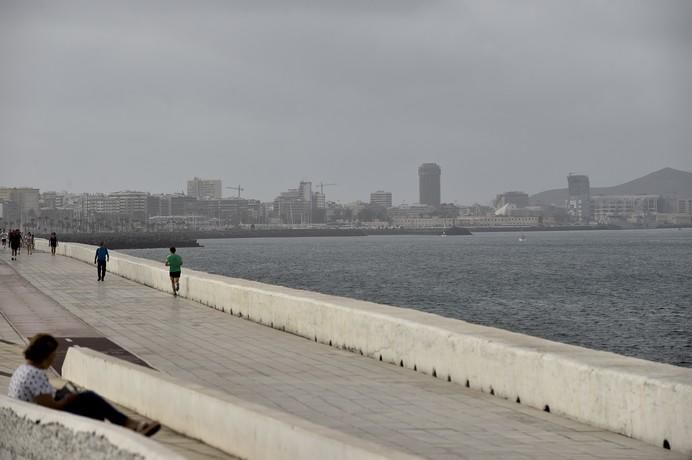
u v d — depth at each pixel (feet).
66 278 171.83
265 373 65.05
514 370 53.72
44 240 314.76
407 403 53.47
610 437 44.47
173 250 133.28
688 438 40.65
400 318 68.23
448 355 60.95
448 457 40.34
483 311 265.34
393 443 43.27
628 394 44.45
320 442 33.94
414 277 436.35
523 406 52.49
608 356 49.93
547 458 40.16
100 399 36.17
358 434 45.32
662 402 42.27
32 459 35.24
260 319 98.02
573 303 290.56
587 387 47.39
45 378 37.78
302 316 86.28
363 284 389.19
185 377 63.72
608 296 317.83
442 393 56.65
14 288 148.77
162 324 98.22
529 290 347.36
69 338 86.94
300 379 62.28
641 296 317.22
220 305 112.78
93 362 56.85
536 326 224.94
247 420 39.37
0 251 296.71
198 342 83.25
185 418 45.24
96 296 133.90
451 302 296.51
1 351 77.36
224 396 43.01
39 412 34.68
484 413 50.39
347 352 75.51
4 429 37.24
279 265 576.61
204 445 43.01
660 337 200.95
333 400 54.54
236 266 567.59
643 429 43.42
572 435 44.88
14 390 37.32
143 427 35.70
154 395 48.62
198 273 133.18
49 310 113.91
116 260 182.09
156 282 147.23
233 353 75.66
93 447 31.45
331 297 86.99
